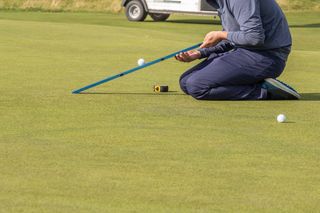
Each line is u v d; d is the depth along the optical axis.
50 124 8.78
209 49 11.27
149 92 11.38
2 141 7.89
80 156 7.34
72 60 15.58
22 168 6.87
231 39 10.65
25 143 7.82
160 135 8.34
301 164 7.25
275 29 10.82
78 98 10.61
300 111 10.08
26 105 9.93
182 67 14.87
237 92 10.77
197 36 24.94
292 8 39.88
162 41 21.17
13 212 5.67
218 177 6.73
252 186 6.48
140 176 6.70
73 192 6.19
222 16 11.00
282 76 14.14
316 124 9.20
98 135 8.26
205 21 33.94
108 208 5.81
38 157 7.27
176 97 10.95
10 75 12.91
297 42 24.64
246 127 8.90
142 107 10.03
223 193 6.26
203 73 10.66
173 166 7.05
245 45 10.62
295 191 6.36
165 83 12.41
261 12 10.73
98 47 18.62
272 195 6.23
